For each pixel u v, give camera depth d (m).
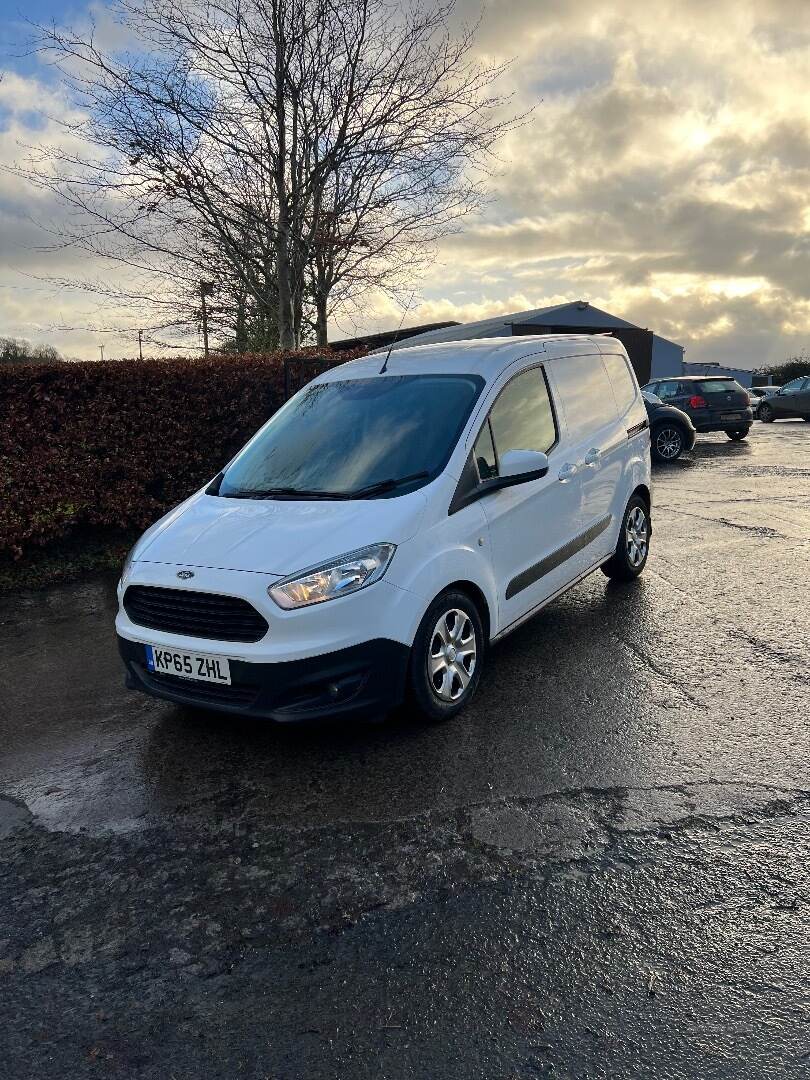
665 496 10.60
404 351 5.17
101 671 5.01
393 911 2.55
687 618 5.28
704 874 2.65
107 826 3.17
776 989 2.16
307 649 3.30
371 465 4.12
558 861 2.75
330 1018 2.15
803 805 3.03
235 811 3.21
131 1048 2.09
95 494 7.77
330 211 10.70
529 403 4.75
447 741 3.67
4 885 2.83
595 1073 1.93
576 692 4.15
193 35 9.35
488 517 4.09
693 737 3.60
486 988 2.21
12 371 7.28
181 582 3.53
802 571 6.34
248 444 4.98
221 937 2.49
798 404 25.78
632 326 25.66
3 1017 2.22
